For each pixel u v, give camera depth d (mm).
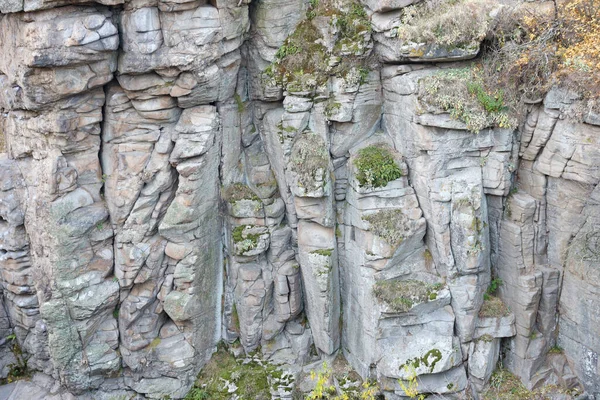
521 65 12789
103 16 12914
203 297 15703
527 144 13398
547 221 13680
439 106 12758
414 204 13906
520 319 13953
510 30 13000
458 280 13781
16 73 13484
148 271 15172
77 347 15320
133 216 14781
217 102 14766
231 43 14039
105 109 14414
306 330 16078
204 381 15977
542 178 13406
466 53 13000
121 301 15531
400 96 13781
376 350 14188
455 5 13203
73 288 14750
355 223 14344
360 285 14445
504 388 14148
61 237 14430
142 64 13477
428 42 13031
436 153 13211
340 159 14734
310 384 15453
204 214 15086
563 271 13672
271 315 15992
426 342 13906
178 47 13398
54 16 12703
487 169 13414
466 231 13297
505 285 14141
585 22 12570
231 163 15391
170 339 15859
